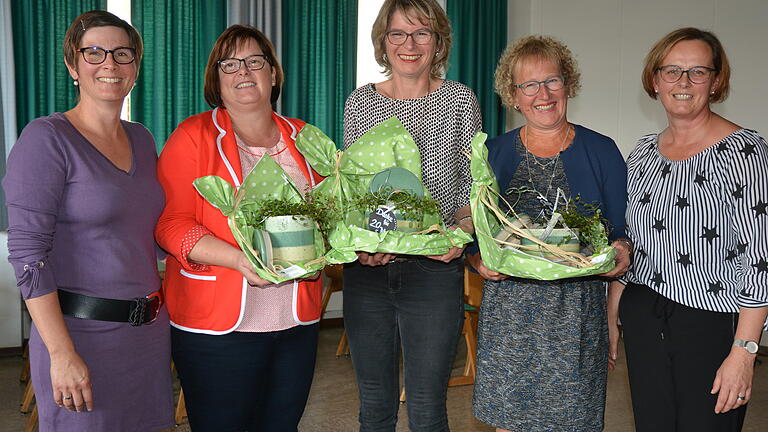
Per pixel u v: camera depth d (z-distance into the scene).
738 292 1.79
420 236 1.76
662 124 5.93
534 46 2.01
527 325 2.02
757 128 5.47
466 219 2.08
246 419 1.93
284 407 1.98
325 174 1.93
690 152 1.88
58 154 1.68
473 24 6.48
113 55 1.77
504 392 2.05
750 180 1.76
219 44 1.91
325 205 1.85
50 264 1.68
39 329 1.65
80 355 1.72
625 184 2.03
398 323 2.08
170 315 1.91
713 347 1.83
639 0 6.05
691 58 1.86
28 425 3.57
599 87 6.36
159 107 5.31
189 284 1.85
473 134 2.14
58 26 4.98
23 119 4.97
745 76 5.51
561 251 1.77
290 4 5.77
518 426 2.04
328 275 5.17
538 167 2.04
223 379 1.87
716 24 5.63
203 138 1.86
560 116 2.02
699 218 1.82
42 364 1.71
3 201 4.95
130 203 1.79
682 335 1.86
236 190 1.81
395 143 1.96
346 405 4.02
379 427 2.10
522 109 2.05
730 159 1.79
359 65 6.23
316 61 5.88
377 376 2.09
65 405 1.66
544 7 6.79
